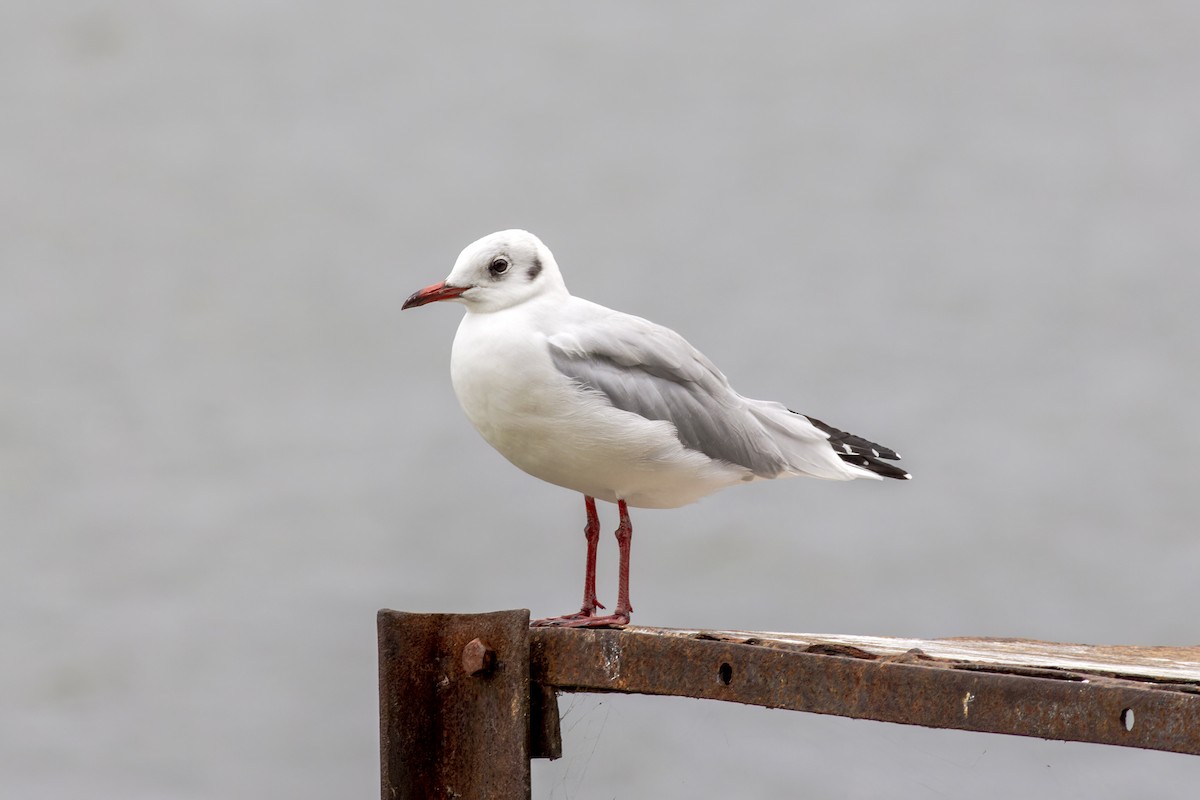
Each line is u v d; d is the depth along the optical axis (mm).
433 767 9992
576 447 12141
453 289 12320
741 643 9250
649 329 12672
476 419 12352
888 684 8664
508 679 9750
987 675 8336
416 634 10000
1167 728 7734
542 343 11984
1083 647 11047
